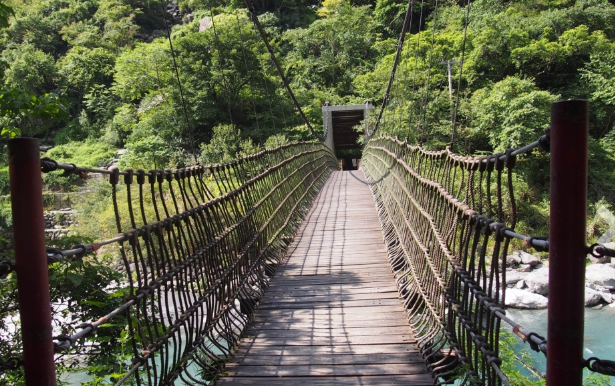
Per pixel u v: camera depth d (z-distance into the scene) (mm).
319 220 6156
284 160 5766
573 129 927
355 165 24547
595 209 11758
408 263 3367
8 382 2131
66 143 22000
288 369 2332
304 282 3746
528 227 11164
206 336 2326
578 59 17250
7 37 29875
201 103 18859
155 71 19516
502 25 18000
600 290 8859
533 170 12336
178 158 15891
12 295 2402
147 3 34219
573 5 20766
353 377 2238
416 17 29094
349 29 28672
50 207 14969
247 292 3180
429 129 13656
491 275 1587
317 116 21688
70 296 2713
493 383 1537
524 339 1190
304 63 26828
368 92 21938
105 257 3486
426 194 2898
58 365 2572
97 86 22906
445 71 17875
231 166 3488
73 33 31062
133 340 1596
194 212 2316
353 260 4301
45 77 23688
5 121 2826
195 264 2264
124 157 17766
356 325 2861
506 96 13047
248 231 3486
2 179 12078
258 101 20188
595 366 911
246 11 24469
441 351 2291
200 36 19844
